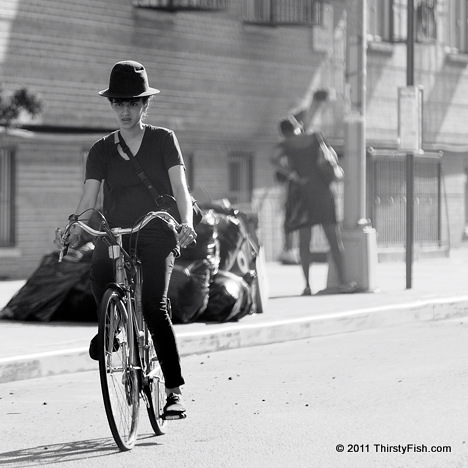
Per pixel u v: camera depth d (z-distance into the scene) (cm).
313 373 3303
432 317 4894
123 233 2339
